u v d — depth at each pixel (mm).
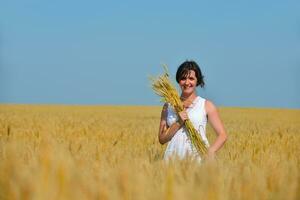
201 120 7457
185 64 7410
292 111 80188
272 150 9914
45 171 3217
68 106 88750
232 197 3766
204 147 7398
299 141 12414
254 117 56625
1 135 10141
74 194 3117
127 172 3590
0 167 3340
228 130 21562
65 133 15297
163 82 7543
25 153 5621
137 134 16328
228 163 6305
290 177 3932
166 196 3293
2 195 3125
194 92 7598
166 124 7785
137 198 3375
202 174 3627
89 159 5867
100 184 3443
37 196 2945
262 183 3902
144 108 86125
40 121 22609
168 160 5367
